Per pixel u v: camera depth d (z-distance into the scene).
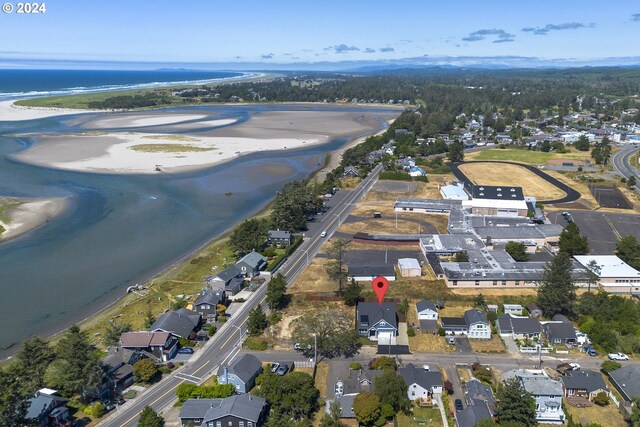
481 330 74.56
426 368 65.69
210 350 71.88
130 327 76.19
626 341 72.12
